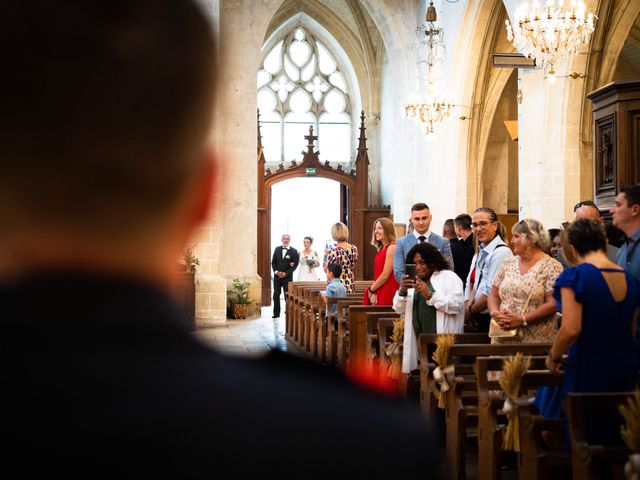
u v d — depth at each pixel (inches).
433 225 875.4
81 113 21.4
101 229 21.8
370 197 1181.1
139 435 22.3
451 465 258.8
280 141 1237.1
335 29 1193.4
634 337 210.1
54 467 21.5
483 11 795.4
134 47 21.9
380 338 346.3
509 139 939.3
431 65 745.0
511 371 203.3
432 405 279.0
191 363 23.3
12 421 21.2
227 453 23.1
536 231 273.9
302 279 854.5
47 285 21.3
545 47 480.4
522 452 202.4
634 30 882.1
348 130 1248.2
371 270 1085.1
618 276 198.2
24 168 21.1
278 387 24.4
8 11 20.7
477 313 346.6
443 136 861.2
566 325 195.0
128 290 22.1
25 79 20.9
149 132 22.2
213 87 23.2
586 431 188.7
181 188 22.9
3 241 21.1
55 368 21.3
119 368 21.9
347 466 24.0
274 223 1197.7
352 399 24.9
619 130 375.9
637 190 243.1
